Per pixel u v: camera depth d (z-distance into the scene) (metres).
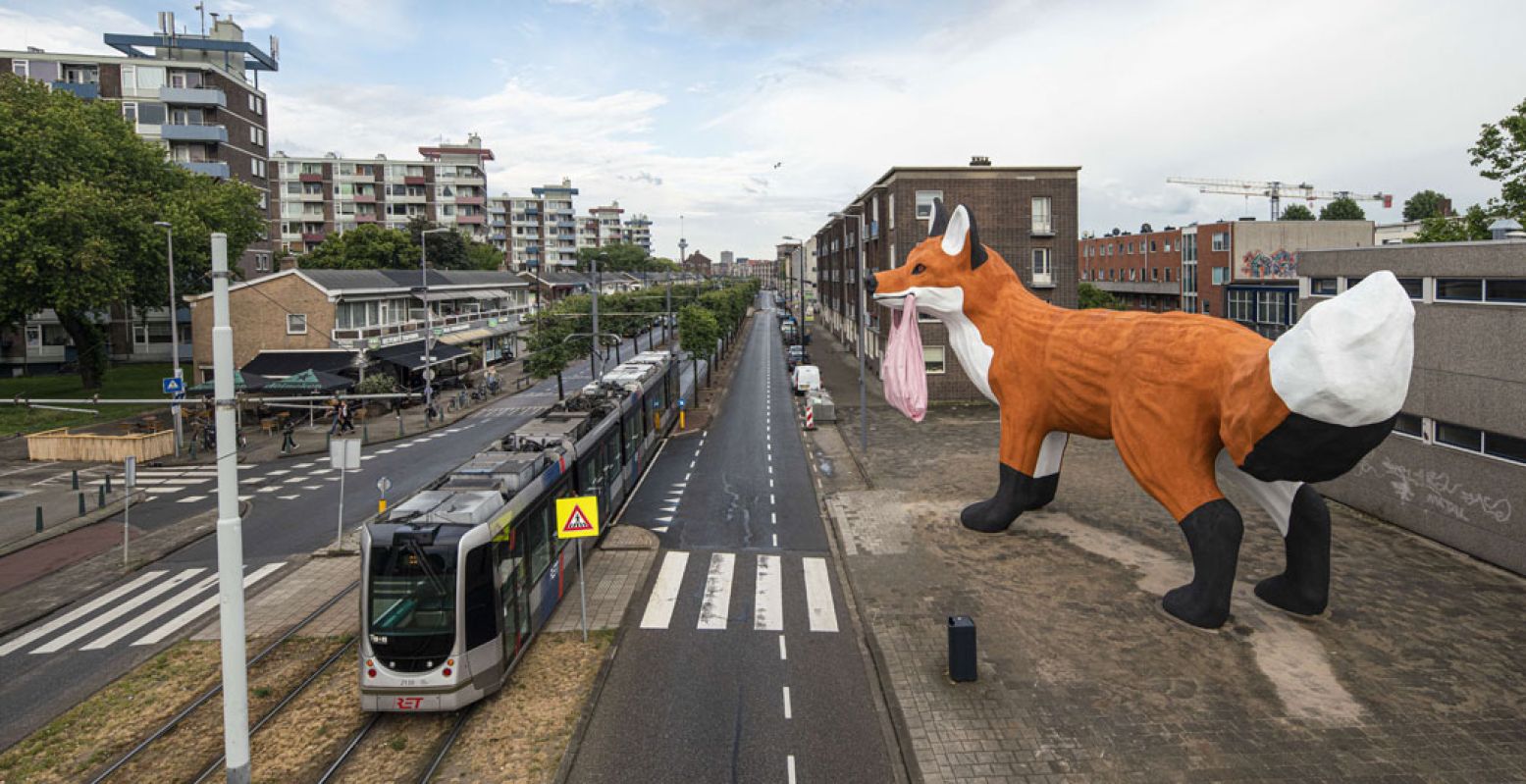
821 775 10.41
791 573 17.84
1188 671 12.88
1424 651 13.41
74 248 36.19
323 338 43.62
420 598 11.52
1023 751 10.85
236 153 65.06
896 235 42.62
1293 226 63.59
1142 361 15.14
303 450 33.09
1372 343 10.57
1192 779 10.20
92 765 10.88
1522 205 29.91
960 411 39.44
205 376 43.72
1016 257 42.19
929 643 14.08
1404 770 10.27
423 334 52.22
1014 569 17.48
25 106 37.75
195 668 13.65
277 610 16.12
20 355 55.59
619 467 23.34
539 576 14.62
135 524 22.97
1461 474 18.03
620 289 106.56
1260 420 12.01
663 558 18.89
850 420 37.91
